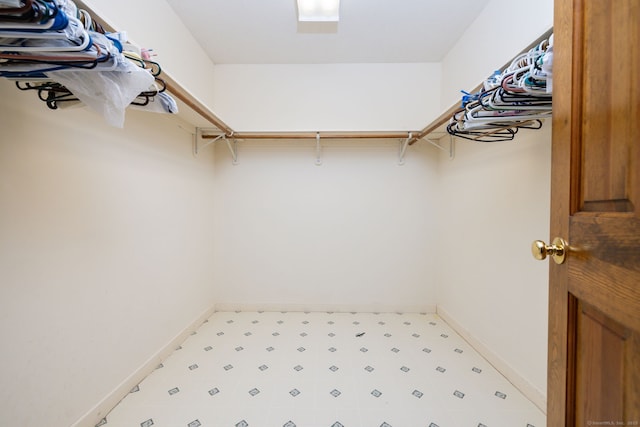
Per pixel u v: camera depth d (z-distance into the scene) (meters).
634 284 0.48
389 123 2.64
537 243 0.71
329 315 2.62
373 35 2.24
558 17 0.70
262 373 1.74
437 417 1.39
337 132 2.34
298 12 1.92
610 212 0.54
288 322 2.47
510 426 1.34
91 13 0.81
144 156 1.69
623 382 0.50
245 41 2.32
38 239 1.08
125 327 1.54
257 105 2.66
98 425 1.32
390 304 2.68
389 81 2.63
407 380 1.67
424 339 2.18
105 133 1.39
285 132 2.36
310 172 2.67
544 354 1.42
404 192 2.66
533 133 1.49
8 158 0.98
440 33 2.21
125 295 1.54
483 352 1.92
